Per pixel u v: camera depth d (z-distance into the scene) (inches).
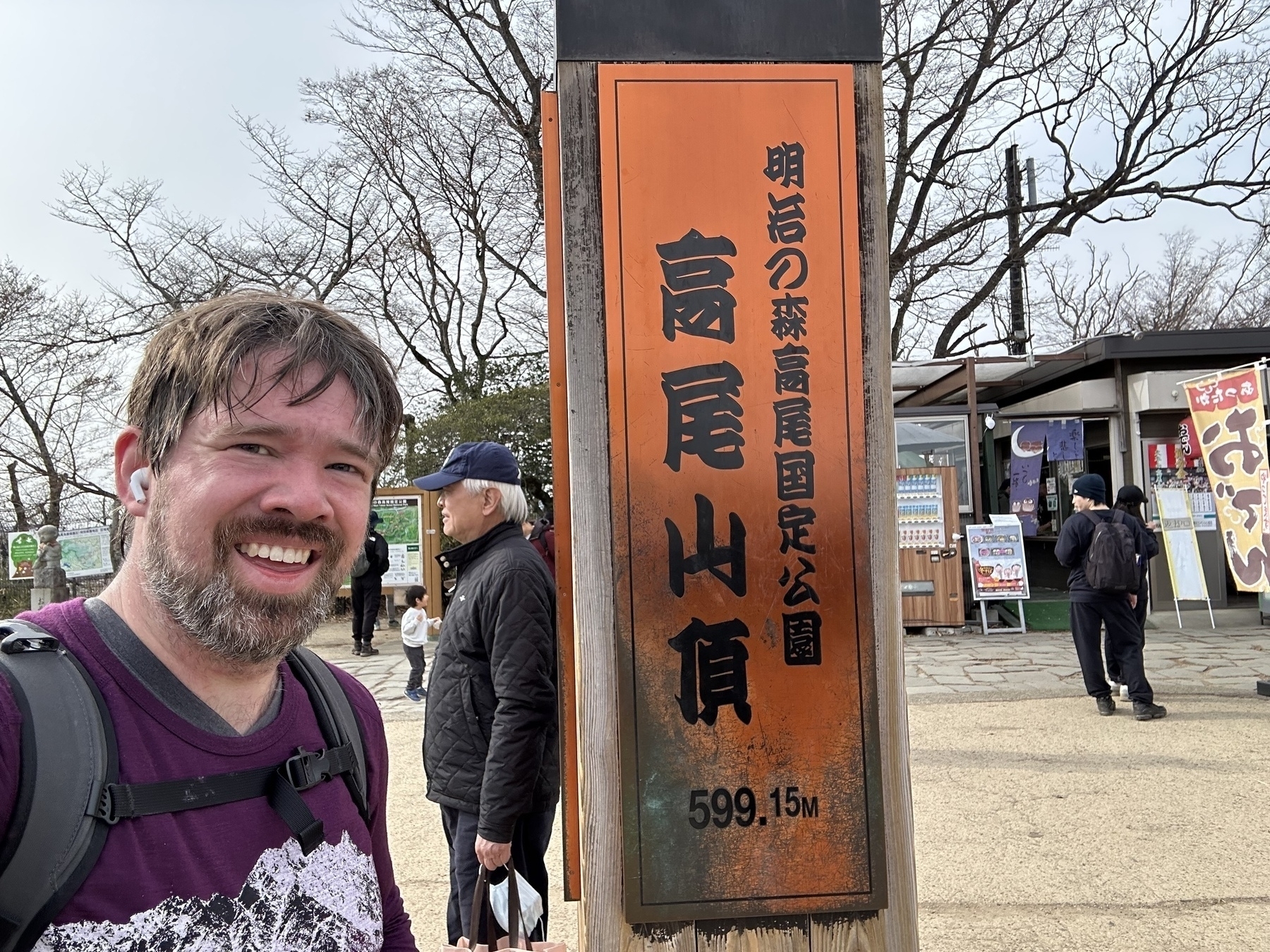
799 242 69.2
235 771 43.1
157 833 39.6
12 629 41.5
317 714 49.6
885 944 66.8
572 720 72.6
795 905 66.2
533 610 93.3
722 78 69.1
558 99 68.6
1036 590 492.4
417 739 236.2
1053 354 414.9
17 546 563.5
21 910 36.3
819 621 67.9
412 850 160.2
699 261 68.4
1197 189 597.6
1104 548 231.3
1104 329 981.8
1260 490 285.3
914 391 488.4
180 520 41.8
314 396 43.3
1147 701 231.0
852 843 66.9
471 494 100.7
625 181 68.2
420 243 674.8
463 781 96.0
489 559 97.9
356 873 46.9
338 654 387.2
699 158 68.7
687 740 66.5
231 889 41.0
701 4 69.2
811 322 69.0
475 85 620.7
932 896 134.0
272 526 42.2
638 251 68.1
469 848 95.5
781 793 66.8
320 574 44.8
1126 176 603.5
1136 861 143.2
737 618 67.4
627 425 67.4
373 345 48.1
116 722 40.4
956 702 257.1
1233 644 340.8
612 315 67.6
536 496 528.4
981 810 169.2
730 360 68.5
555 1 68.5
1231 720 228.8
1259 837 150.9
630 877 65.4
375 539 379.6
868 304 69.5
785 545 68.0
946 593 383.2
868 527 68.8
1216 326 946.1
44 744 37.9
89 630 42.6
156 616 43.2
